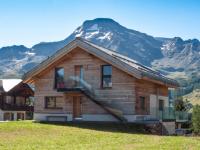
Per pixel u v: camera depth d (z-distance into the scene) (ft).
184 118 160.66
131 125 115.85
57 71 140.67
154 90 144.46
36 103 142.61
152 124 121.90
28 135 85.40
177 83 160.76
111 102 128.77
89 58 133.90
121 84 127.95
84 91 131.85
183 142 76.89
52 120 138.72
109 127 109.81
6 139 77.25
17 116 285.64
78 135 87.51
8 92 276.00
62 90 133.28
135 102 125.90
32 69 140.15
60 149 64.85
